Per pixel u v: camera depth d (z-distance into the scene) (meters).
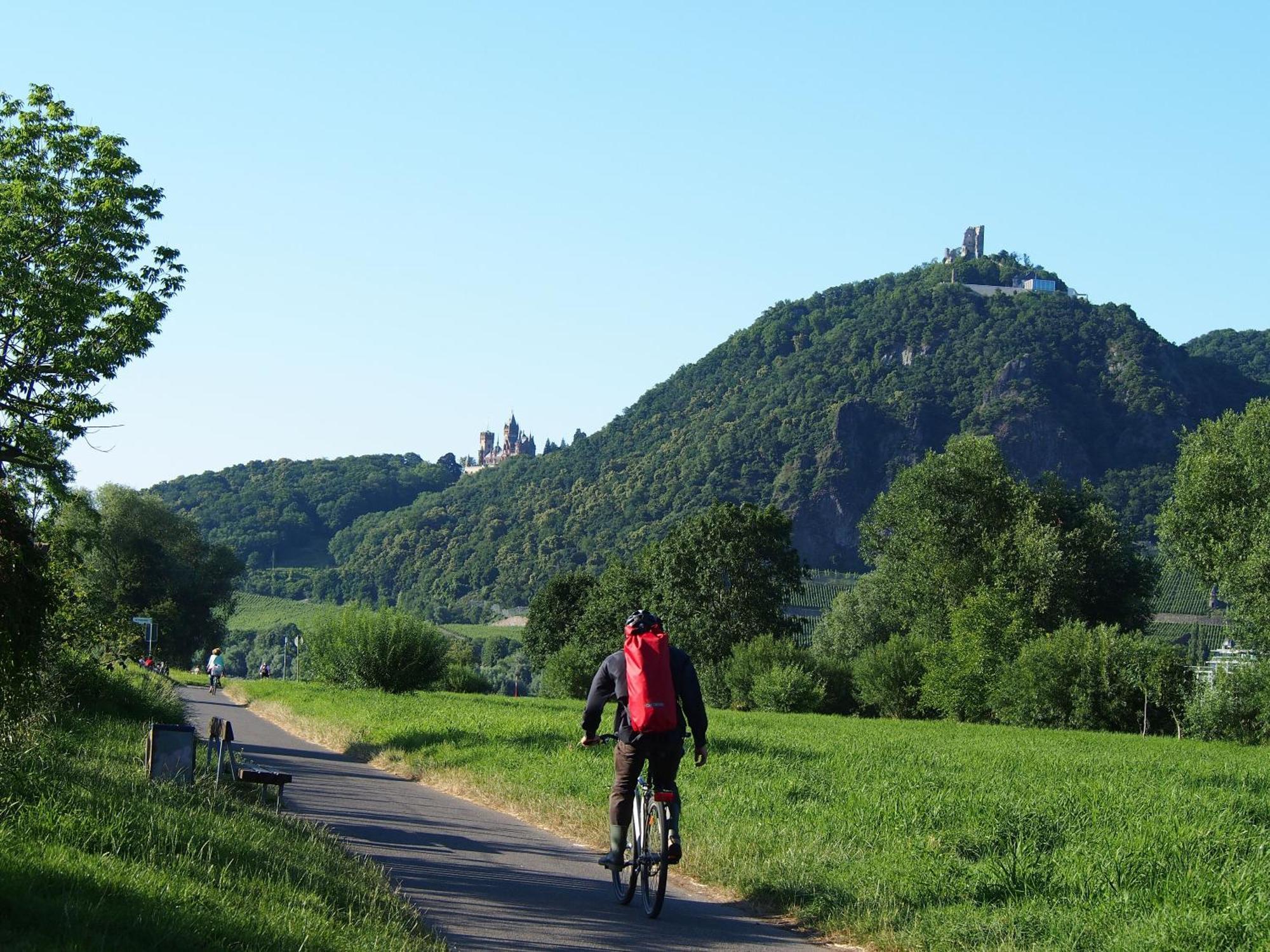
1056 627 66.00
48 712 13.86
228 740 12.88
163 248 26.98
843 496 193.50
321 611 45.81
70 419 25.50
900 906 8.63
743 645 62.94
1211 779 17.62
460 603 185.00
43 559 8.46
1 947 4.82
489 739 21.36
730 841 11.00
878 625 87.75
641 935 8.09
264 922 6.14
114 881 6.11
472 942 7.44
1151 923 7.36
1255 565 49.09
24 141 25.83
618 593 85.25
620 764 9.07
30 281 24.94
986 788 14.76
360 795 16.22
